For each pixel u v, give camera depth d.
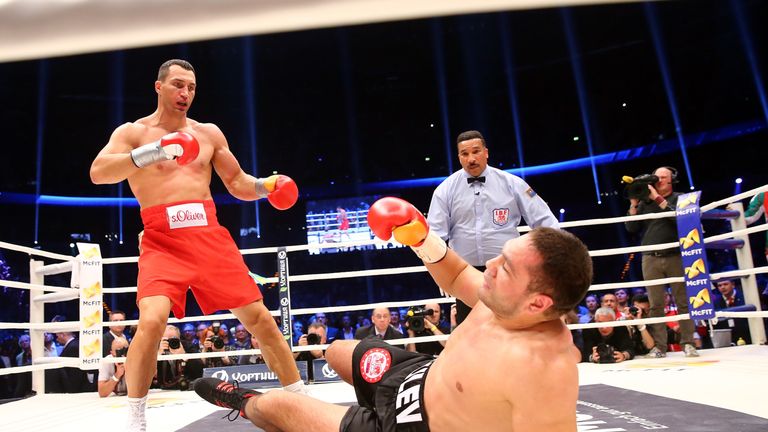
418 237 1.77
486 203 3.73
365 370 2.03
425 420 1.65
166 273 2.63
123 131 2.79
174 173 2.78
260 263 17.64
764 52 14.14
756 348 5.61
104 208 16.73
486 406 1.51
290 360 2.92
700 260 4.93
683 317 5.04
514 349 1.47
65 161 16.12
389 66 17.28
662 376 3.96
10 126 15.38
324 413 1.96
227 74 17.09
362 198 17.69
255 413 2.24
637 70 16.14
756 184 15.21
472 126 17.86
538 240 1.48
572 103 17.16
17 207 15.73
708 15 14.05
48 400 5.12
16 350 12.82
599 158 17.05
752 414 2.46
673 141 16.11
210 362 6.62
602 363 5.53
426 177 17.92
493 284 1.51
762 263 12.83
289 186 3.03
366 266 17.08
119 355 5.38
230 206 17.92
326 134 18.03
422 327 4.97
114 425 3.29
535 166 17.61
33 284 5.49
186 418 3.34
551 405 1.42
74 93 15.70
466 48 16.73
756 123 14.85
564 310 1.48
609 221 5.30
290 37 16.05
